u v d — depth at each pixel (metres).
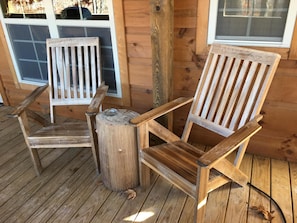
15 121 2.72
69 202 1.70
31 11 2.27
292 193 1.69
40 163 1.94
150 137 2.13
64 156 2.16
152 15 1.62
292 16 1.52
